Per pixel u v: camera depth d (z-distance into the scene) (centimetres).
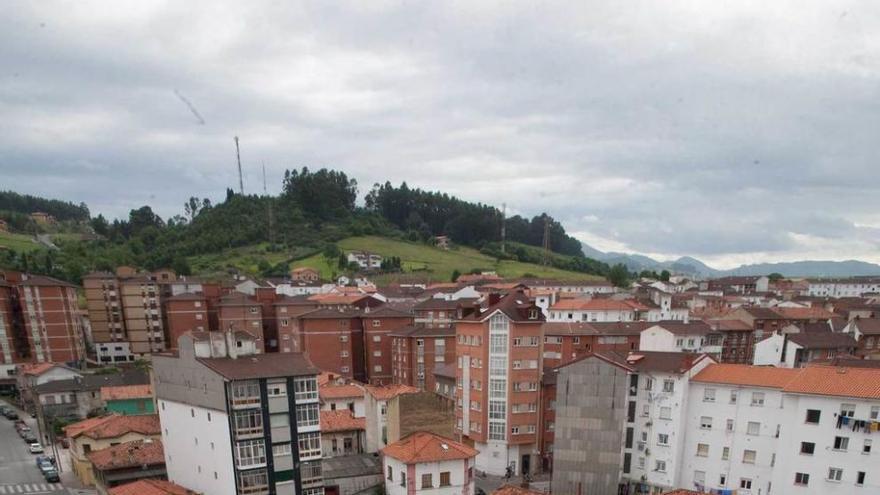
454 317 12669
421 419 9706
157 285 14888
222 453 5784
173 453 6638
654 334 10206
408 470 5984
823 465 5769
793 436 5938
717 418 6719
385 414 7662
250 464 5697
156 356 6750
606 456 6919
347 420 8025
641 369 7038
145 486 5734
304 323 12438
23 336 12369
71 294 13038
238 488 5650
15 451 8581
